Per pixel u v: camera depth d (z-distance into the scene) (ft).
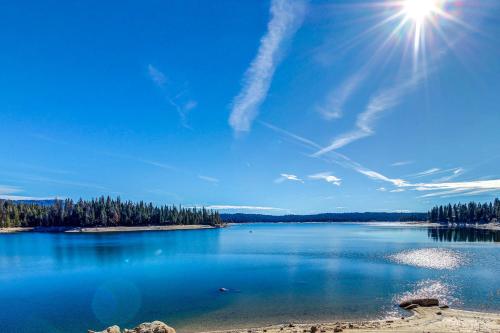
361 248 327.26
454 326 85.46
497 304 114.42
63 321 108.68
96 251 339.16
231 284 159.12
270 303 121.70
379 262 222.69
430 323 89.61
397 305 115.24
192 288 152.35
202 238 550.77
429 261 221.46
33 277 191.93
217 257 277.23
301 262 233.55
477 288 138.62
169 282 169.27
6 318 112.37
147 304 125.90
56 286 165.68
